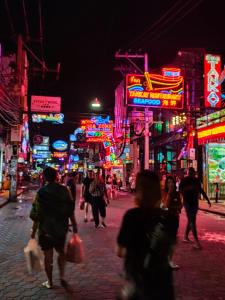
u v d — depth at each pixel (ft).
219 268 24.16
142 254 9.96
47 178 19.62
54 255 27.73
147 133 92.68
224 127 70.18
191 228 30.86
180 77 88.69
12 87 78.64
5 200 76.02
